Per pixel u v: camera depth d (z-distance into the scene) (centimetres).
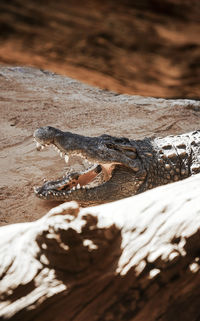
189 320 439
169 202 482
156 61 222
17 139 2627
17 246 469
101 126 3075
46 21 187
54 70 263
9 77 3997
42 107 3322
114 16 180
